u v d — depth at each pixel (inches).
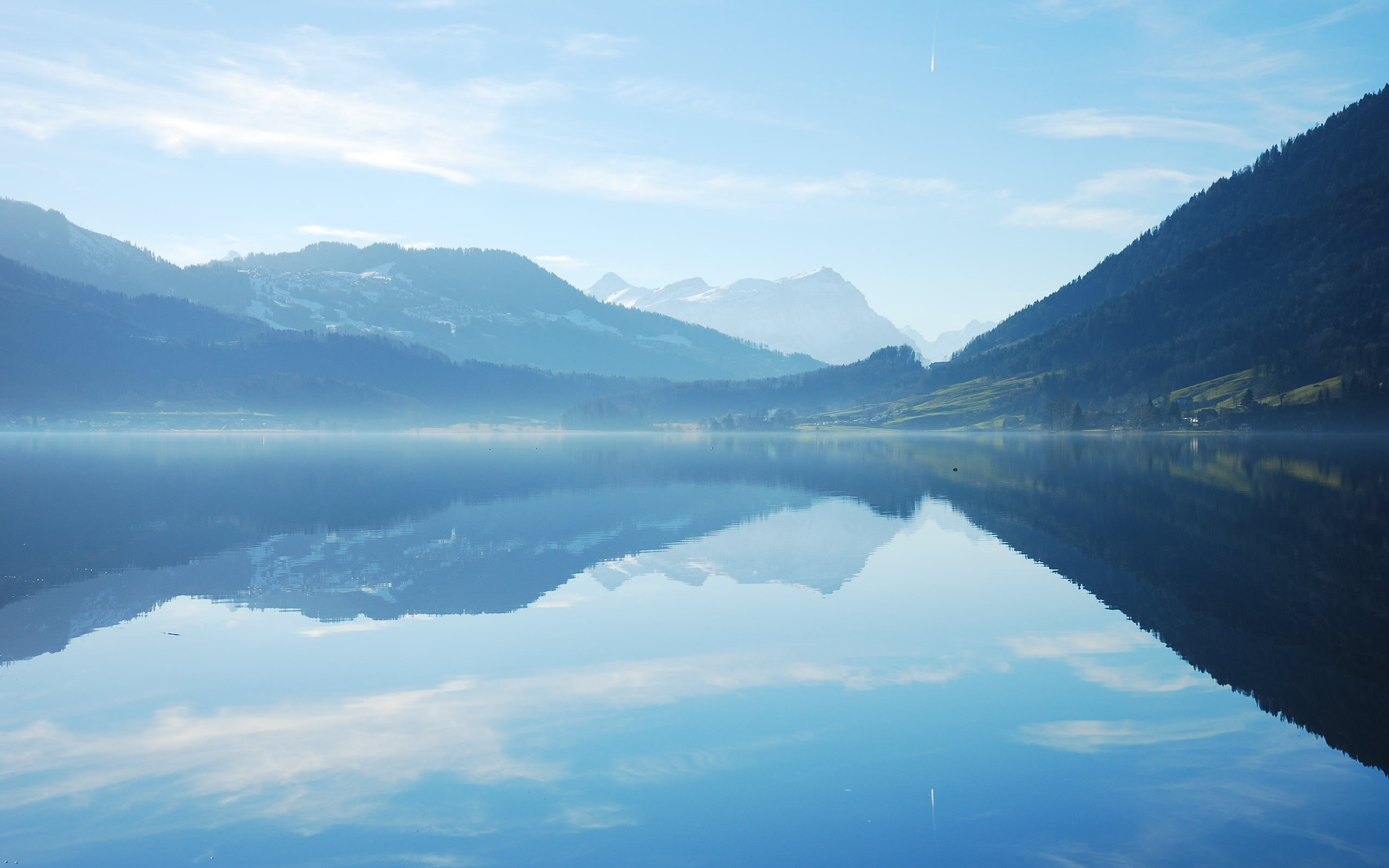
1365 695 1090.7
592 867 737.0
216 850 766.5
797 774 897.5
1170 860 742.5
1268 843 767.1
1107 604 1555.1
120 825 808.3
